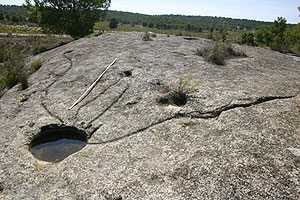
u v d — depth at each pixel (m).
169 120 9.17
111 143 8.72
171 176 7.10
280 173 6.78
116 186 7.09
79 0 31.55
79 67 14.12
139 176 7.27
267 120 8.66
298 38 30.98
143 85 11.28
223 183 6.67
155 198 6.60
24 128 9.91
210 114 9.15
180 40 18.92
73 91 11.92
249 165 7.03
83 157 8.27
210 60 14.00
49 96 11.91
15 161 8.45
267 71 13.23
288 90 10.77
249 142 7.78
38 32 61.78
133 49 15.76
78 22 31.80
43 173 7.90
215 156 7.43
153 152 8.05
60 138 9.76
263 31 34.62
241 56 15.72
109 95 11.12
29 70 16.02
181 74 12.01
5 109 11.60
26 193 7.34
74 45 19.28
